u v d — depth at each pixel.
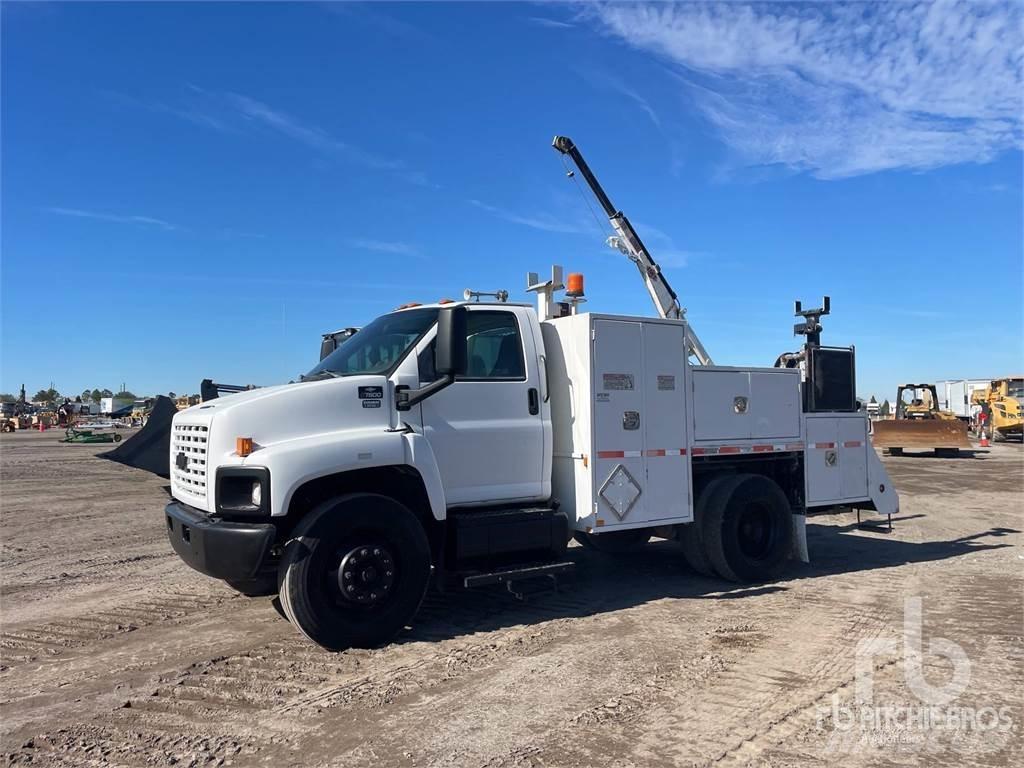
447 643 5.48
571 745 3.81
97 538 10.38
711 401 7.40
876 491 8.88
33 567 8.42
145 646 5.50
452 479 5.90
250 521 5.15
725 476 7.61
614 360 6.62
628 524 6.65
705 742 3.83
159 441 7.05
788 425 8.07
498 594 6.91
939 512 12.80
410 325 6.13
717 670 4.88
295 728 4.05
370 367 5.99
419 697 4.45
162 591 7.22
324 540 5.12
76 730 4.05
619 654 5.21
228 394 6.91
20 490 16.38
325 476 5.38
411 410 5.74
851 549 9.42
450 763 3.64
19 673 4.98
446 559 5.81
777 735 3.91
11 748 3.85
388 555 5.39
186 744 3.87
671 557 8.79
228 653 5.29
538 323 6.57
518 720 4.12
